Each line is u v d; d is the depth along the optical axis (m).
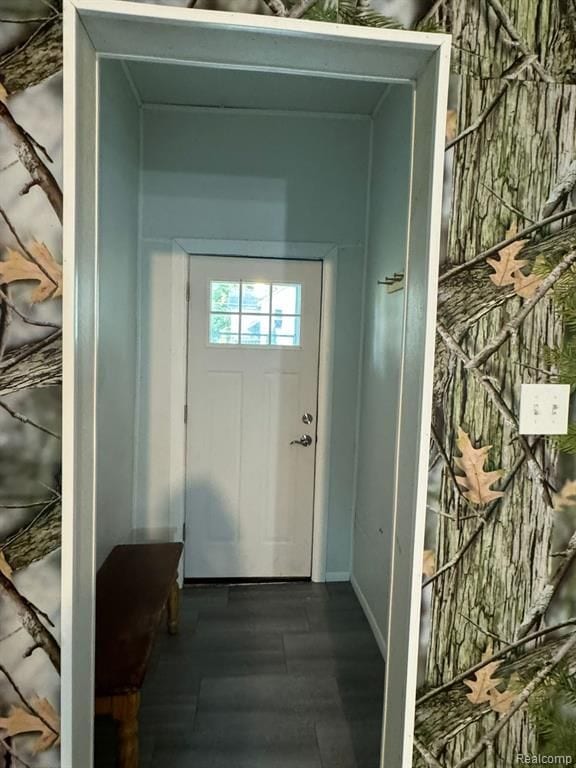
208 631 2.42
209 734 1.77
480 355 1.14
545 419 1.17
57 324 1.02
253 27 0.99
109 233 2.15
